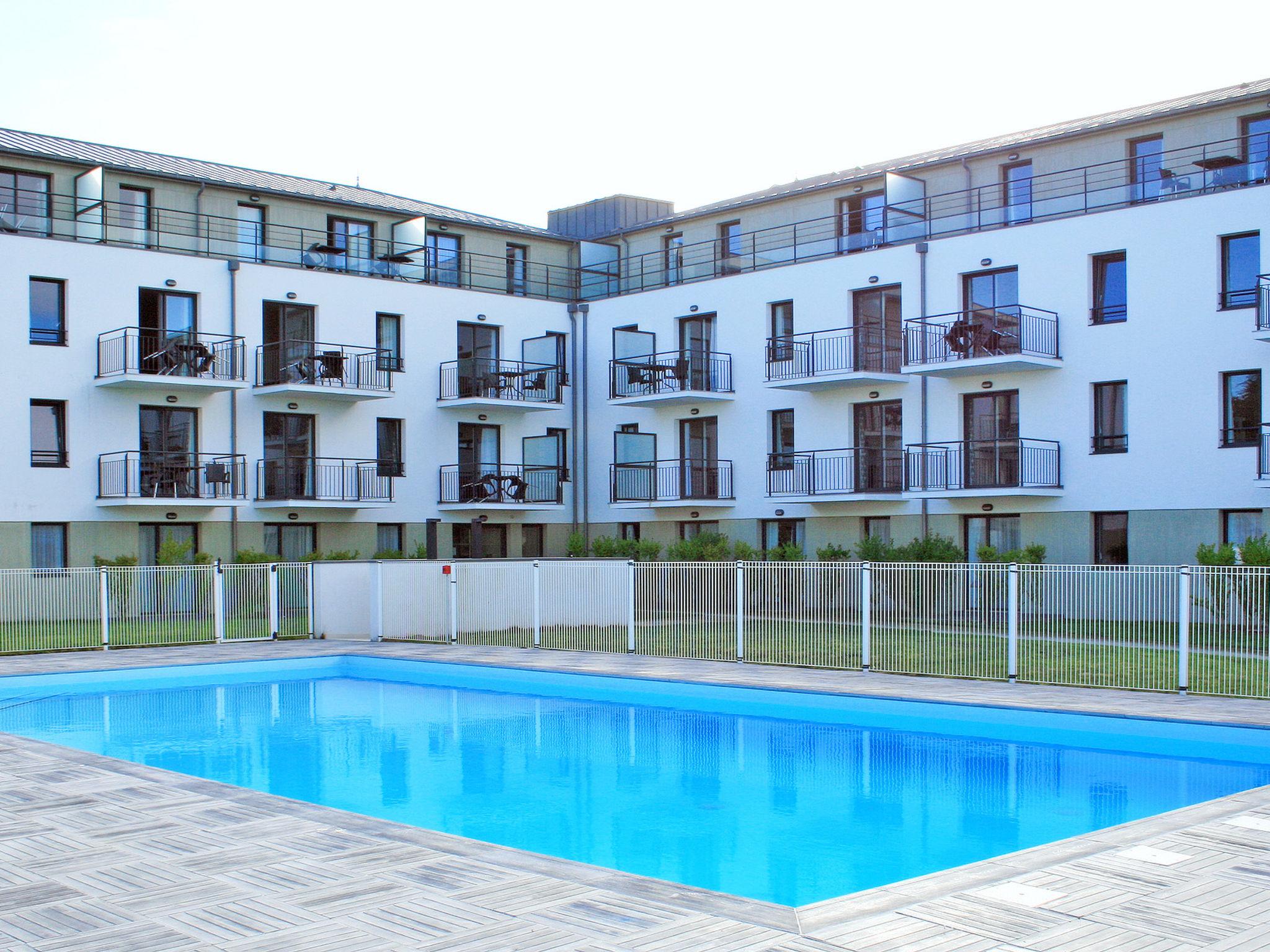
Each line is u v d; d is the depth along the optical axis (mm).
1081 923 5949
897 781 11055
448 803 10141
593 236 35094
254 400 27469
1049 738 12844
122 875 6930
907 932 5844
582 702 16344
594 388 32281
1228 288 21984
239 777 11289
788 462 28156
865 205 28453
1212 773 11242
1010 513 24562
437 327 30422
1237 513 21781
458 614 21297
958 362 24219
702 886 7594
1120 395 23250
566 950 5574
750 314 28984
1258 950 5547
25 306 24484
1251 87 23703
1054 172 25109
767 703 15008
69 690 17422
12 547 24125
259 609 21875
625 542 28594
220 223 27844
